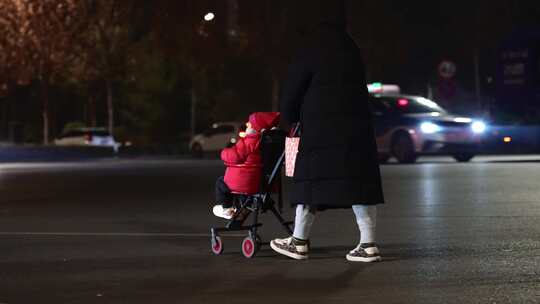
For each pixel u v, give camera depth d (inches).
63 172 2721.5
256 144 946.1
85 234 1182.3
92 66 5059.1
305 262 919.7
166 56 5073.8
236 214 970.1
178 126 5757.9
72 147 4288.9
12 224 1312.7
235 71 5383.9
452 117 2787.9
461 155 2837.1
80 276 869.2
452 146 2714.1
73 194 1844.2
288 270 877.2
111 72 5113.2
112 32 4970.5
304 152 886.4
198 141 4286.4
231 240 1092.5
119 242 1099.3
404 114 2802.7
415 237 1085.1
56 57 4820.4
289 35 4598.9
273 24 4648.1
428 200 1531.7
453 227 1171.9
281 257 956.0
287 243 939.3
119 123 7199.8
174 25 4699.8
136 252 1014.4
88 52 4995.1
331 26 889.5
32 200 1715.1
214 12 4658.0
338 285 799.1
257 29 4667.8
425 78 5713.6
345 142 871.1
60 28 4734.3
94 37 4985.2
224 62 5201.8
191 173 2534.5
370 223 904.9
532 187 1742.1
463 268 866.8
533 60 3326.8
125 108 6353.3
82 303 748.6
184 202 1621.6
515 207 1391.5
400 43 5241.1
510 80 3385.8
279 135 949.8
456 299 729.6
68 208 1550.2
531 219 1238.3
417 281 807.7
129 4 4763.8
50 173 2679.6
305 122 886.4
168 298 761.6
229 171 962.7
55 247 1064.8
